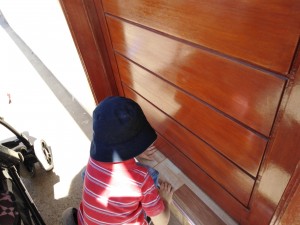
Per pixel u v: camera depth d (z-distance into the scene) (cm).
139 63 136
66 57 229
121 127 80
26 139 192
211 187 144
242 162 107
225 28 77
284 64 67
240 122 95
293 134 70
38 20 261
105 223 95
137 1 106
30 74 336
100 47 156
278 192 89
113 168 86
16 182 146
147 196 94
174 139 154
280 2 60
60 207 177
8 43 430
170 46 106
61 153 215
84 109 258
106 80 176
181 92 119
